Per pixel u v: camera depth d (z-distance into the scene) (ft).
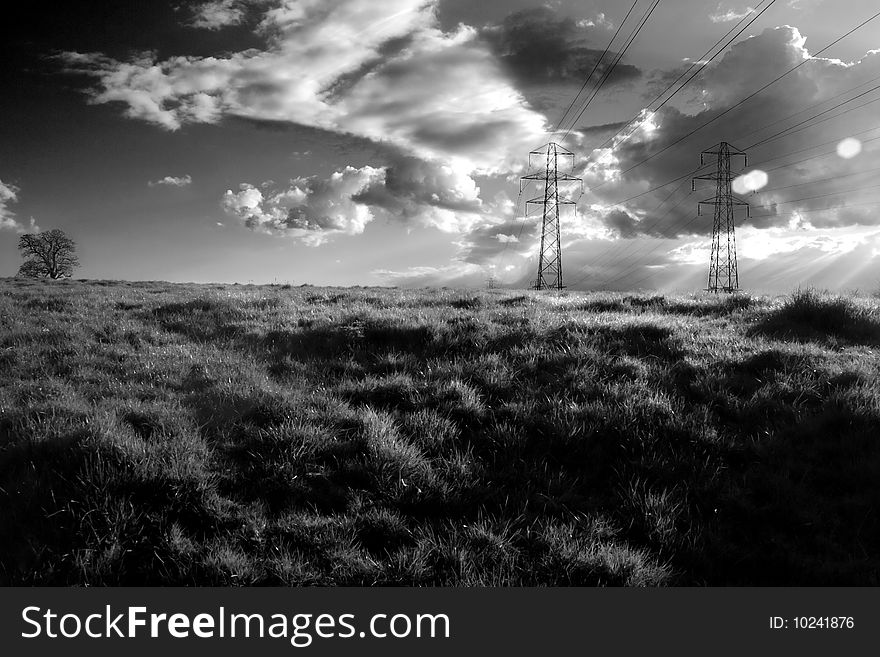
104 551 13.83
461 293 70.64
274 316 45.57
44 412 20.59
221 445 19.49
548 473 18.89
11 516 14.83
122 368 28.94
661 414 21.91
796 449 19.60
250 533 15.03
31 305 52.13
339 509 16.60
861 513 16.15
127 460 16.97
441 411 23.15
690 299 56.49
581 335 33.88
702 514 16.67
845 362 28.07
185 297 64.08
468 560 14.24
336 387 26.14
